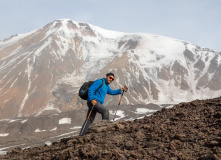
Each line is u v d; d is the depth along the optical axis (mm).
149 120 6957
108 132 6637
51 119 164875
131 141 5309
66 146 6230
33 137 117250
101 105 7469
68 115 170125
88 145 5215
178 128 5551
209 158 3625
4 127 158500
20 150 7418
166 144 4605
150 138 5277
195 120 5988
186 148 4281
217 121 5352
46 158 5371
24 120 169000
